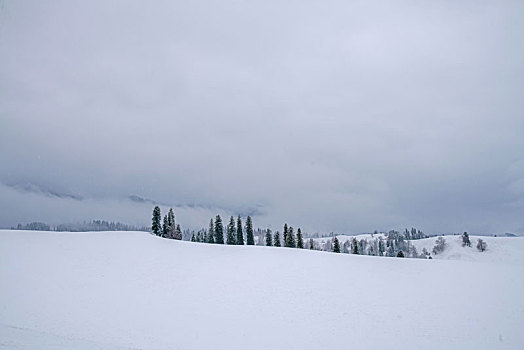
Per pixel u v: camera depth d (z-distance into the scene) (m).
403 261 36.38
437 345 18.52
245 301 24.62
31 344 13.30
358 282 28.88
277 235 84.69
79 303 23.08
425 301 24.78
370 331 20.27
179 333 19.61
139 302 23.94
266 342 18.83
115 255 34.47
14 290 24.17
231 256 36.91
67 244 36.91
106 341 17.81
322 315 22.50
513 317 21.95
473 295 25.77
